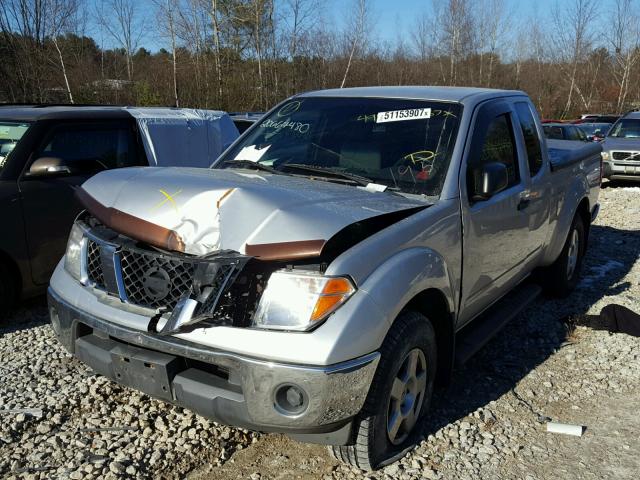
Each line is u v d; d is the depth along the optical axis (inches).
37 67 707.4
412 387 128.7
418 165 145.7
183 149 260.1
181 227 111.6
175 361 111.1
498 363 180.5
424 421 143.6
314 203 115.0
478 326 171.5
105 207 122.2
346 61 986.1
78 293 124.1
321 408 103.0
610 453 136.1
